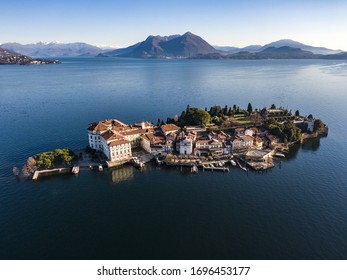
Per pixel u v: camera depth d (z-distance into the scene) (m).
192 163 149.75
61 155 144.50
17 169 138.25
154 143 164.38
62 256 86.38
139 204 114.50
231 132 196.25
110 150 148.12
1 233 96.69
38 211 109.69
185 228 99.31
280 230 97.75
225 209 110.25
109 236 95.56
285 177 136.25
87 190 126.12
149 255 86.62
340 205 111.88
